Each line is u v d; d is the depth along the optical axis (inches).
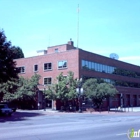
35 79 2009.1
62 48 2274.9
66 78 1768.0
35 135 529.0
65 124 797.2
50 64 2066.9
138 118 1067.3
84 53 1945.1
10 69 1286.9
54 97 1738.4
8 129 661.9
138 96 2827.3
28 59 2246.6
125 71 2578.7
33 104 2049.7
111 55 2546.8
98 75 2086.6
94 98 1739.7
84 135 526.3
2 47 1256.8
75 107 1781.5
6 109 1294.3
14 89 1860.2
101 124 781.9
